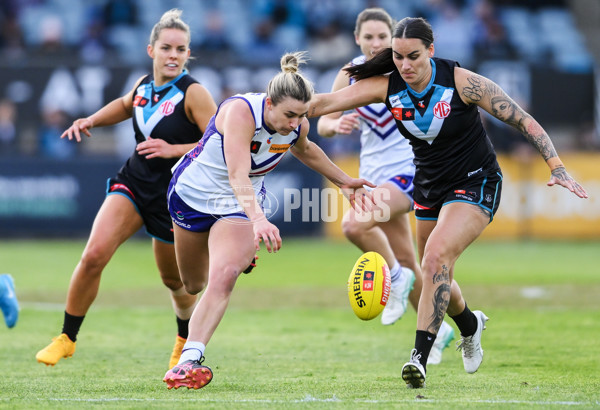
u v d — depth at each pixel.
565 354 24.09
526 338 27.00
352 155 59.03
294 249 56.28
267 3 75.69
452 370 22.02
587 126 60.09
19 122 57.69
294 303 35.84
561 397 17.19
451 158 19.22
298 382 19.70
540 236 61.72
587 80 59.62
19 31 71.25
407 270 25.03
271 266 48.03
